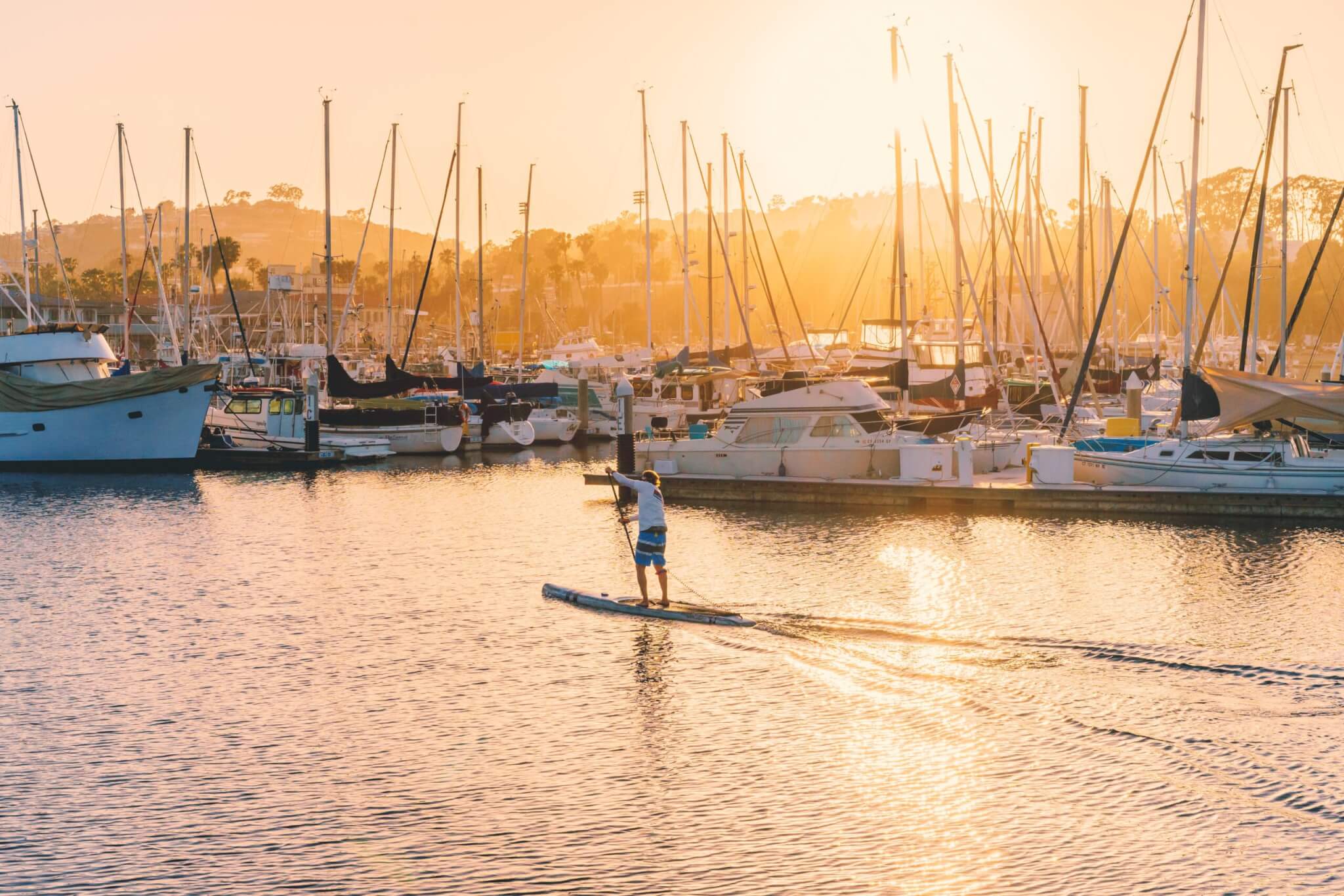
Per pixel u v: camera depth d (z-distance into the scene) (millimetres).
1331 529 31094
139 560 27797
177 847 11883
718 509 36312
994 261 60781
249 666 18297
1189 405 34906
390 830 12250
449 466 53375
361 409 58969
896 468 38188
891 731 14930
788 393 39281
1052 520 33094
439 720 15633
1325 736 14562
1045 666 17625
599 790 13211
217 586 24547
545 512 36781
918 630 19844
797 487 36969
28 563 27391
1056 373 54406
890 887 10961
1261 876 11086
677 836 12055
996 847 11742
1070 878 11094
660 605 21344
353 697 16641
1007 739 14633
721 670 17672
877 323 59125
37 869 11430
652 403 64750
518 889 10977
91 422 49281
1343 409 33031
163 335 87625
